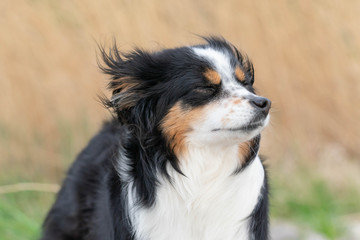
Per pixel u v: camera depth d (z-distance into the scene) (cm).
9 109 1205
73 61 1218
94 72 1217
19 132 1202
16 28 1204
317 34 1308
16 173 1156
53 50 1214
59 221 777
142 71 631
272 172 1202
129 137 634
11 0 1204
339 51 1319
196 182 624
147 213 618
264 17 1285
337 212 1111
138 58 639
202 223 629
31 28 1209
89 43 1216
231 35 1271
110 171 657
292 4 1296
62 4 1222
